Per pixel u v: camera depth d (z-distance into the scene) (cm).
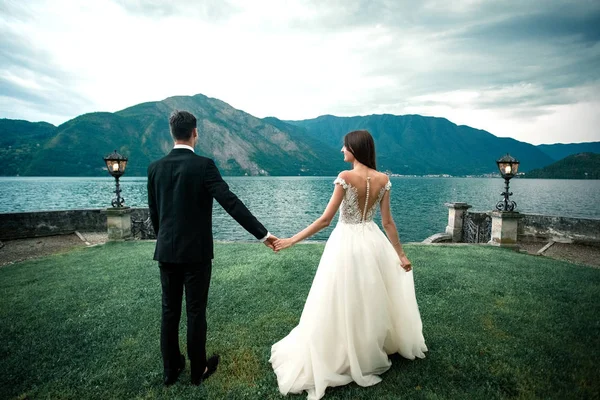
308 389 237
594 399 221
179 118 244
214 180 236
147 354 291
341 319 246
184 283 243
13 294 460
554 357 273
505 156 842
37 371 267
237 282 491
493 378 246
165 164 238
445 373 254
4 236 1056
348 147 258
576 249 938
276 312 377
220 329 338
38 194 6506
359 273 246
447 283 476
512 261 626
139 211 1343
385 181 257
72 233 1184
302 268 558
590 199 6400
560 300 412
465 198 6544
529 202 5597
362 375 244
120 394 238
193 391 238
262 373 262
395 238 264
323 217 253
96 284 498
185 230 230
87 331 338
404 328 265
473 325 337
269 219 3812
